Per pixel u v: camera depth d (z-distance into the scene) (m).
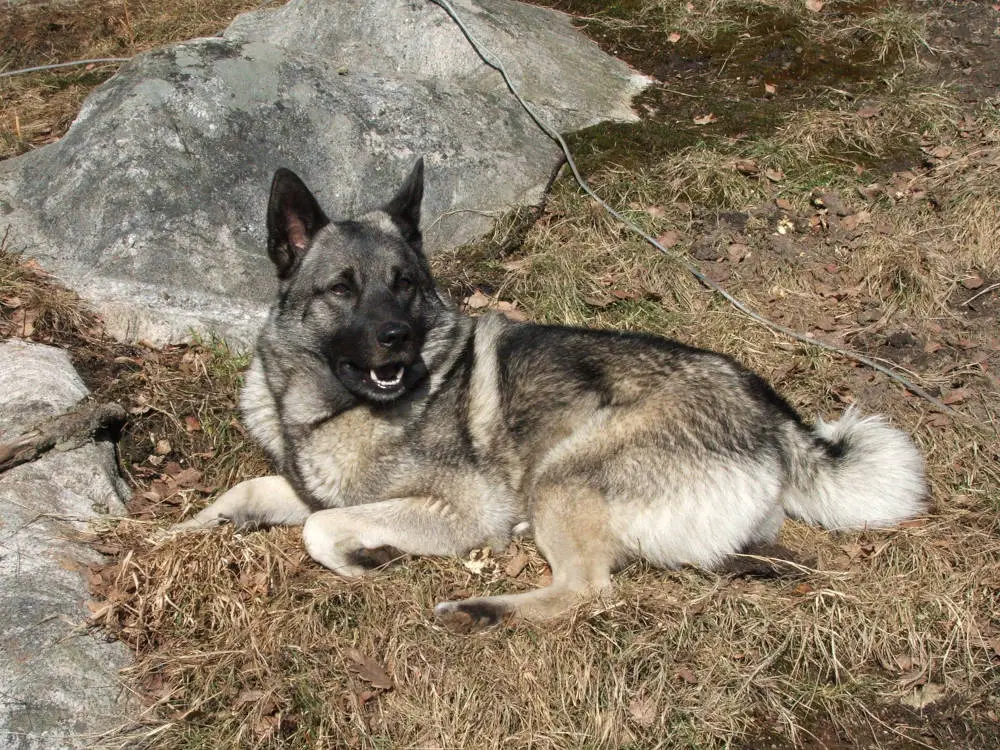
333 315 2.10
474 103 2.78
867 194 2.69
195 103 2.55
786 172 2.75
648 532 2.07
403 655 1.98
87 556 2.05
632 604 2.04
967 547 2.12
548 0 3.37
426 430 2.12
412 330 2.06
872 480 2.12
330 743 1.92
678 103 2.95
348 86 2.70
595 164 2.77
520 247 2.64
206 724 1.93
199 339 2.39
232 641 1.99
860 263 2.56
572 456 2.08
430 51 2.91
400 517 2.09
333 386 2.12
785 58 3.05
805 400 2.35
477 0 3.01
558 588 2.04
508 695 1.96
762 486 2.09
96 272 2.44
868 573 2.09
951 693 2.00
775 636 2.03
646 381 2.10
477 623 2.00
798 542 2.15
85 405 2.21
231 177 2.53
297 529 2.17
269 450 2.20
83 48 3.39
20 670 1.92
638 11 3.27
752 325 2.47
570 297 2.51
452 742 1.92
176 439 2.27
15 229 2.49
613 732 1.94
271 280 2.50
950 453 2.26
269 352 2.15
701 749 1.93
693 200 2.70
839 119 2.85
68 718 1.90
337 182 2.61
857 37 3.08
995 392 2.35
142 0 3.70
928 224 2.63
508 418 2.13
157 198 2.48
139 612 2.00
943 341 2.44
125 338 2.39
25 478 2.11
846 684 2.00
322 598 2.03
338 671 1.97
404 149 2.65
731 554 2.09
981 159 2.74
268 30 3.02
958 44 3.07
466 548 2.12
